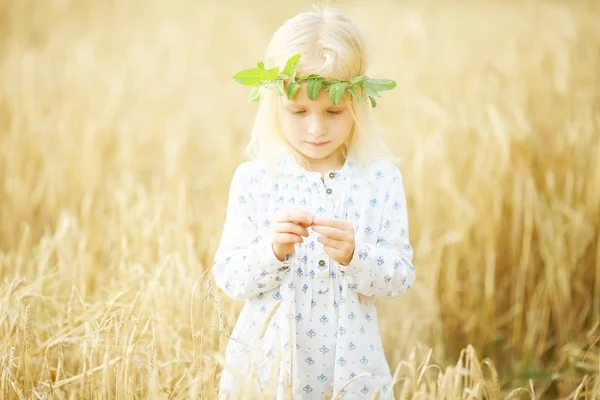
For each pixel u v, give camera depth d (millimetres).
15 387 2107
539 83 4961
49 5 8664
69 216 3684
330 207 2082
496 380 2307
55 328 2611
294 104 2008
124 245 2973
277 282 2027
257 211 2123
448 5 9016
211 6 8891
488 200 3768
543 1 8344
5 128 4973
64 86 5906
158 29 7820
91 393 2234
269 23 8141
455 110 4656
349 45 2025
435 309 3332
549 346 3391
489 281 3500
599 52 5586
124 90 5707
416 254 3551
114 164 4648
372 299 2119
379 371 2084
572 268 3516
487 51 6254
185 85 5992
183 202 3383
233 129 4887
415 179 3803
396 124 4664
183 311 2725
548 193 3801
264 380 2045
